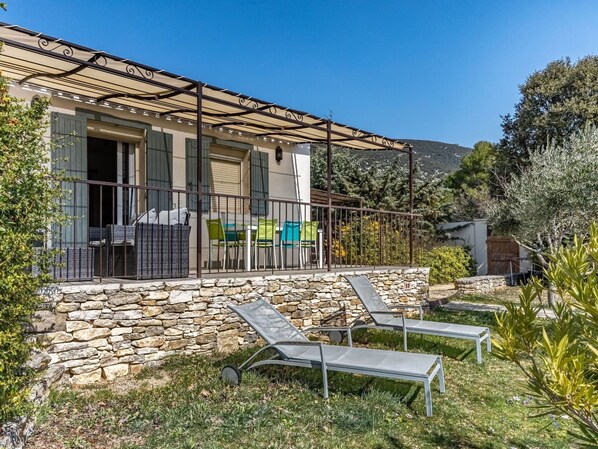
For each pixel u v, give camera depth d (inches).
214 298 231.5
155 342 206.8
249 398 161.5
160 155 315.9
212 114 313.4
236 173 374.3
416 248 576.7
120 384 183.9
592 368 89.7
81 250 203.5
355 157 889.5
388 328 246.4
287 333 196.9
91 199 347.3
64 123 266.4
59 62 219.3
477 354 222.5
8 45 189.5
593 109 591.5
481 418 154.1
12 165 123.7
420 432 140.3
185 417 143.1
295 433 134.1
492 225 406.6
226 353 228.1
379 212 366.3
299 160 416.2
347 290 314.0
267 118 324.2
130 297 199.8
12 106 132.9
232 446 125.1
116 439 129.2
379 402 161.3
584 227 328.8
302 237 341.1
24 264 124.4
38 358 158.9
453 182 1115.9
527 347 100.0
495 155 725.3
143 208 306.3
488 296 486.3
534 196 327.9
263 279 256.8
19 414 120.9
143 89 261.9
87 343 186.1
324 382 165.5
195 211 335.0
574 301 94.5
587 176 299.1
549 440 138.6
